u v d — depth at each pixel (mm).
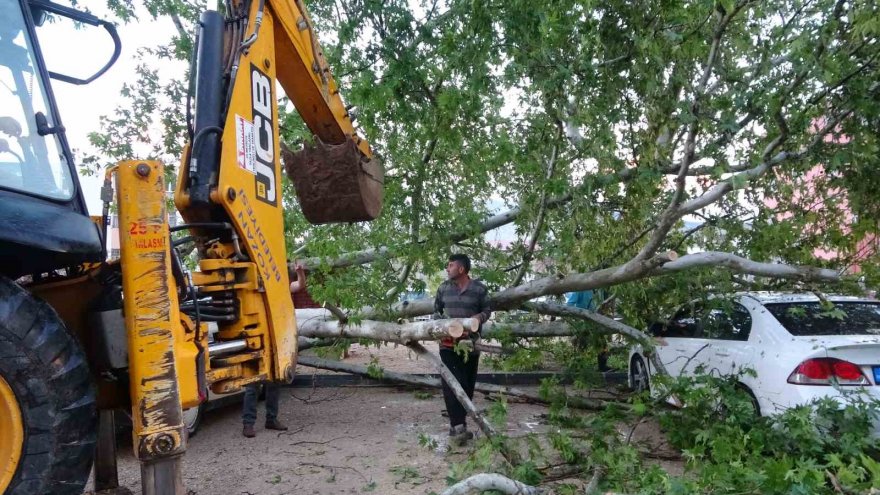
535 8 5551
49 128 3119
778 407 5301
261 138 3840
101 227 3418
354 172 4793
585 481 4754
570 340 7973
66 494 2633
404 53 6035
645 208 6617
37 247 2678
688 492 3758
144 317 2867
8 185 2883
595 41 5641
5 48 3123
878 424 4793
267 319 3701
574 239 6500
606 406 6113
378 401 8070
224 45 3771
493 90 6109
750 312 6266
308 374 9062
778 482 3682
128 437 5961
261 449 6156
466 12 5902
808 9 5355
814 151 5695
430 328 5684
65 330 2705
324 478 5332
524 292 6887
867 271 6031
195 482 5273
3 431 2555
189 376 3016
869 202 6215
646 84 5605
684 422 5422
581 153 6160
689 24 5387
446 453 5961
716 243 7023
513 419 7012
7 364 2523
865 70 5328
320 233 6539
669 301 6996
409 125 6387
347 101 6301
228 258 3586
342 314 6473
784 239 6426
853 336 5492
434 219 6754
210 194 3402
